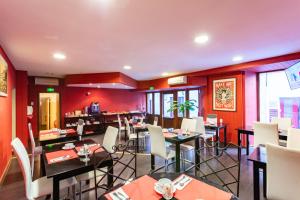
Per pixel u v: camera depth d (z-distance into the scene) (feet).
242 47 10.27
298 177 4.73
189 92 22.34
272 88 16.01
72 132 12.28
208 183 4.51
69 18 6.55
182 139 9.73
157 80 23.04
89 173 6.88
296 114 14.46
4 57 10.57
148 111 29.78
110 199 3.83
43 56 11.84
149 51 10.96
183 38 8.76
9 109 12.87
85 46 9.84
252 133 12.10
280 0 5.51
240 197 7.70
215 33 8.16
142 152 14.65
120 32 7.94
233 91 16.20
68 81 19.80
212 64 14.97
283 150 4.88
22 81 16.87
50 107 23.56
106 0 5.40
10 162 12.42
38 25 7.11
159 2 5.54
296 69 12.53
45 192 5.90
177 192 4.07
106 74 18.37
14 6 5.67
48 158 6.53
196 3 5.62
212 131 15.76
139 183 4.51
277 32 8.09
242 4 5.71
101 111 25.45
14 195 8.12
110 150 9.02
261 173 9.62
